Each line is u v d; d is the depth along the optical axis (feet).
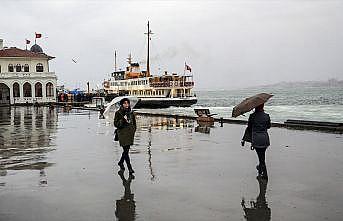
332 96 465.06
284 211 23.84
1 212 24.56
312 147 50.08
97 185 31.58
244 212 23.82
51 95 275.59
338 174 33.99
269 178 32.96
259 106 33.12
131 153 47.80
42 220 22.93
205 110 96.84
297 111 197.36
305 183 30.94
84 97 269.44
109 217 23.30
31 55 283.38
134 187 30.68
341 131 66.59
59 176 35.27
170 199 27.02
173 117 113.70
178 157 44.47
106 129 83.87
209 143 56.18
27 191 29.89
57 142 60.95
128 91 250.37
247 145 53.83
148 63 249.96
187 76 222.89
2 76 262.67
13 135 72.23
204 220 22.48
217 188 29.89
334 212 23.45
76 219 23.03
